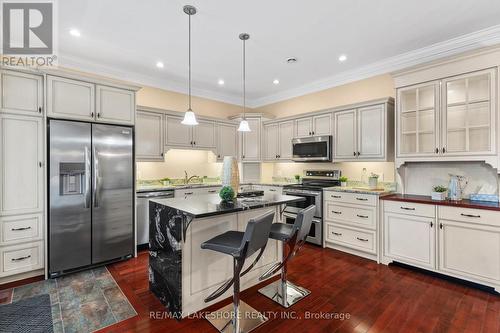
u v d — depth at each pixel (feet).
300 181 15.38
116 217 10.21
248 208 6.88
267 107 17.88
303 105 15.65
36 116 8.74
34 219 8.69
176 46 10.25
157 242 7.61
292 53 10.94
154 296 7.67
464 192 9.59
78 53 10.81
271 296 7.65
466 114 8.85
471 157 8.66
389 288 8.13
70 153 9.16
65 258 9.08
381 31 9.13
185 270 6.64
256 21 8.48
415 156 9.94
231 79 14.23
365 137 11.69
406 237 9.45
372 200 10.41
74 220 9.24
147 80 13.71
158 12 7.95
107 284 8.41
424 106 9.94
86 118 9.64
